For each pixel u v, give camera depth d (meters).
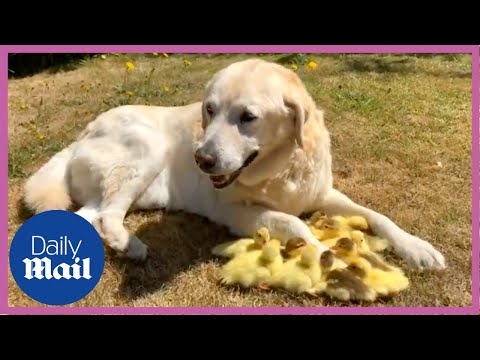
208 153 0.70
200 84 1.48
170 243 0.82
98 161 0.86
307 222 0.84
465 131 1.12
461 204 0.88
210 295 0.70
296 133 0.75
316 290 0.68
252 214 0.81
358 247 0.72
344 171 1.00
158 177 0.90
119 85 1.52
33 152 1.13
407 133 1.12
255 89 0.72
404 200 0.90
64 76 1.72
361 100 1.28
